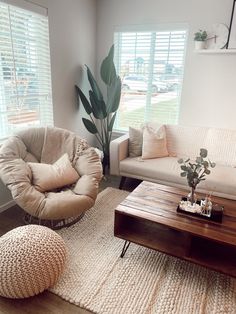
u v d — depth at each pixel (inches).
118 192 114.8
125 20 129.5
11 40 92.4
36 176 84.4
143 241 67.8
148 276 66.2
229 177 97.3
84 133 145.1
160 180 106.9
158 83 132.9
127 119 147.1
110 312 55.8
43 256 55.9
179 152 119.7
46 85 114.0
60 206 74.5
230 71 113.7
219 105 120.0
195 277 66.4
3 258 54.1
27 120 107.5
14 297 55.8
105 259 72.0
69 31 118.6
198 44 112.1
